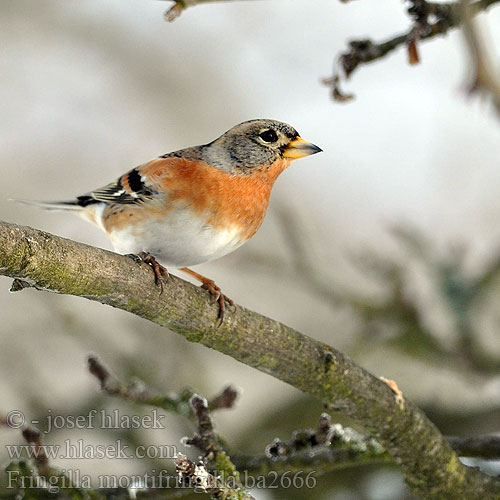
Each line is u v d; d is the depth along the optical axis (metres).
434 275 11.11
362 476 10.48
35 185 14.92
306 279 12.11
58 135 15.28
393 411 7.02
